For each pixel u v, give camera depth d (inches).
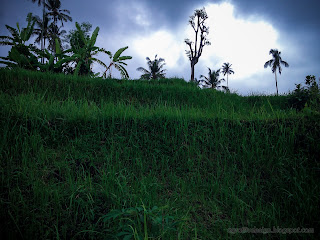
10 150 138.8
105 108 204.7
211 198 131.8
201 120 199.8
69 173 127.6
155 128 186.4
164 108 233.0
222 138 177.9
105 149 155.6
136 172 144.6
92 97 337.1
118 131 177.9
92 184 125.0
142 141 171.5
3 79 308.2
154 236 88.8
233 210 119.0
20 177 119.1
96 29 608.1
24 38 677.9
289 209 122.6
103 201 114.0
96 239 94.4
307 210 118.5
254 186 140.6
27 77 331.6
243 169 153.1
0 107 164.1
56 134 158.1
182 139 178.5
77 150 151.7
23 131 152.2
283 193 134.3
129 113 194.7
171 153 166.4
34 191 109.1
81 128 169.0
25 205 101.3
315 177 141.4
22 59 502.0
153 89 398.0
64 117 172.4
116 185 125.8
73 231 96.8
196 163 160.4
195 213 117.8
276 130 181.0
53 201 108.0
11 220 94.6
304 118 195.8
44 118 163.2
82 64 599.8
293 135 169.5
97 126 174.7
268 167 155.1
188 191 134.2
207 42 1016.2
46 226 95.6
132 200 115.0
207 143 176.6
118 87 376.5
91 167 140.5
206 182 143.8
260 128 185.9
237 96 456.4
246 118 204.1
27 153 135.3
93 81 377.4
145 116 197.0
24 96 206.4
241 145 170.9
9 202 102.7
